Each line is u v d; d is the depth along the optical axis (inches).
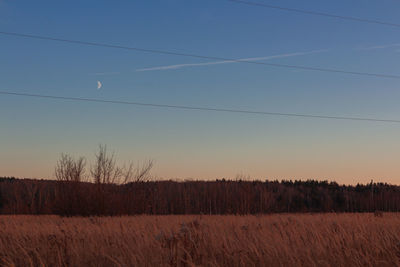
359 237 501.7
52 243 438.6
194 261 377.7
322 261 384.2
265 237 499.8
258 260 393.1
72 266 390.9
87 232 591.2
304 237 510.9
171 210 1449.3
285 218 928.9
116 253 427.8
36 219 1040.2
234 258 394.3
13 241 507.8
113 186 1270.9
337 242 469.4
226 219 887.7
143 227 619.2
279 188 2242.9
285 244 447.5
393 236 520.1
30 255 413.4
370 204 2006.6
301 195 2145.7
